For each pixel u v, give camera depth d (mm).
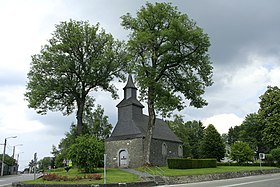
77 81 45125
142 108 49688
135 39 37938
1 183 35812
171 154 50531
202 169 39062
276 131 58312
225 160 78625
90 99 50844
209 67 39531
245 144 60656
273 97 60938
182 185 24750
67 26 44281
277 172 47375
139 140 43781
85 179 27141
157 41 38688
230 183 24703
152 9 38219
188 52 39000
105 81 46562
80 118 45250
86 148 33625
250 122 76250
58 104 45719
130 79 49344
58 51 43625
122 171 35438
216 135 73062
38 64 43344
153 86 37688
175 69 40031
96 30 45219
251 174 40594
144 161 38406
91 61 44281
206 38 38094
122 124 47312
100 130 74438
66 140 72062
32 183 26969
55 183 25578
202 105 39781
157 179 28516
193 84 38750
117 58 46062
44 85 43438
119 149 45625
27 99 43344
